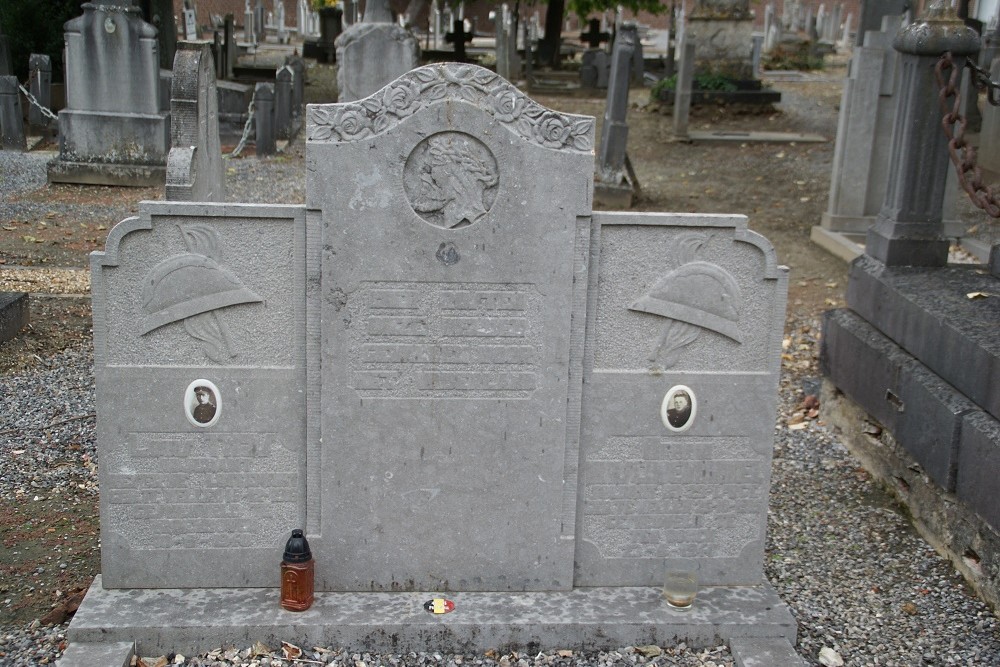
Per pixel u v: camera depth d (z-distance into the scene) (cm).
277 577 398
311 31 3372
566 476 394
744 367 394
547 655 380
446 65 356
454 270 369
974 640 402
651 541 407
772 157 1483
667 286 383
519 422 385
